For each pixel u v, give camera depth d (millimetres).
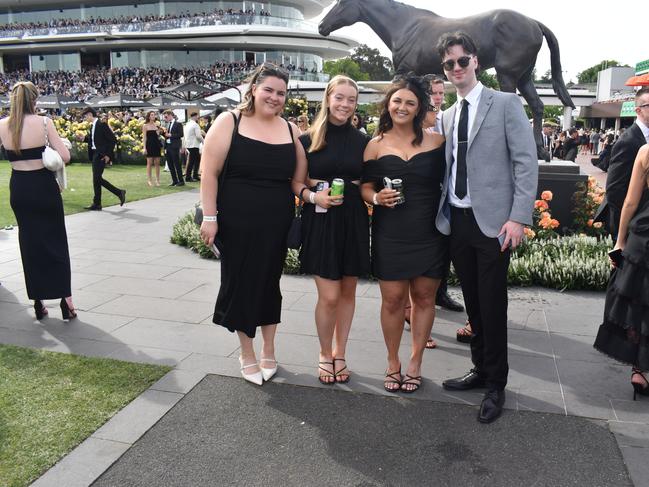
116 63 57500
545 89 34719
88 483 2570
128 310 4906
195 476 2625
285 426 3039
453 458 2748
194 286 5633
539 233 6477
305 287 5539
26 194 4367
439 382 3551
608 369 3695
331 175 3383
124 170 17812
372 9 7594
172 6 57688
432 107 3420
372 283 5668
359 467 2684
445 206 3277
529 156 3020
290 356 3936
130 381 3525
